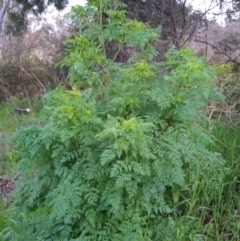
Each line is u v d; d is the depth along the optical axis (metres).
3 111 8.77
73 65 2.91
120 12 2.98
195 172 2.95
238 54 6.41
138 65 2.69
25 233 2.92
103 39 2.99
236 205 3.19
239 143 3.65
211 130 3.66
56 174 2.79
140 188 2.69
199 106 2.78
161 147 2.69
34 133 2.86
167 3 7.74
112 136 2.53
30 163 2.93
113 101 2.75
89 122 2.67
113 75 3.08
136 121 2.51
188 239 2.81
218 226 2.98
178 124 2.76
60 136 2.58
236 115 4.12
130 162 2.52
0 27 10.05
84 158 2.71
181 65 2.74
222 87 4.26
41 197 3.08
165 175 2.67
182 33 7.23
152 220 2.81
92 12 3.02
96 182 2.71
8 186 4.65
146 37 2.92
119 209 2.63
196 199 2.90
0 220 3.46
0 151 5.29
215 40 7.20
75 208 2.65
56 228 2.79
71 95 2.73
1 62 10.68
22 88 10.16
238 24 7.15
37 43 11.44
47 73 10.02
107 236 2.66
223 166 3.25
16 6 11.58
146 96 2.82
